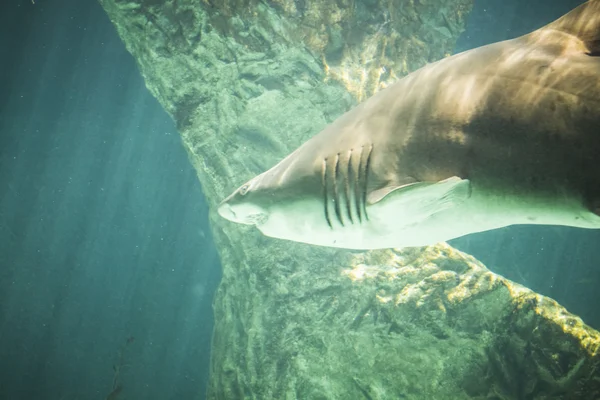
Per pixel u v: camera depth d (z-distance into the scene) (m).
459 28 8.06
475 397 5.12
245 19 6.09
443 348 5.24
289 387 5.71
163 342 28.45
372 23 6.87
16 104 24.78
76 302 29.59
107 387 24.64
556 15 14.16
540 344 5.07
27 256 29.42
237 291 7.05
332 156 2.99
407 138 2.64
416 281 5.48
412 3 7.36
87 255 31.53
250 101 6.50
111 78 21.34
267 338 6.08
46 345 26.77
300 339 5.82
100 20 16.64
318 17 6.33
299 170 3.15
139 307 29.58
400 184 2.62
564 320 5.07
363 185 2.82
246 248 6.42
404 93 2.79
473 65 2.57
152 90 7.39
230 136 6.78
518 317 5.18
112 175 31.42
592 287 17.66
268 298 6.22
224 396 6.58
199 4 6.04
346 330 5.57
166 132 26.84
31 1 15.70
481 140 2.37
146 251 31.95
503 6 14.03
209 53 6.35
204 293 30.75
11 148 28.53
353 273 5.79
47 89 23.20
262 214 3.38
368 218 2.87
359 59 6.64
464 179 2.34
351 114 3.10
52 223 30.77
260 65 6.31
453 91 2.55
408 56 7.32
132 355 26.38
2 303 27.55
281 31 6.15
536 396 5.02
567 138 2.15
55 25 17.22
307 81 6.31
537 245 17.48
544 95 2.25
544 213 2.27
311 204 3.13
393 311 5.36
